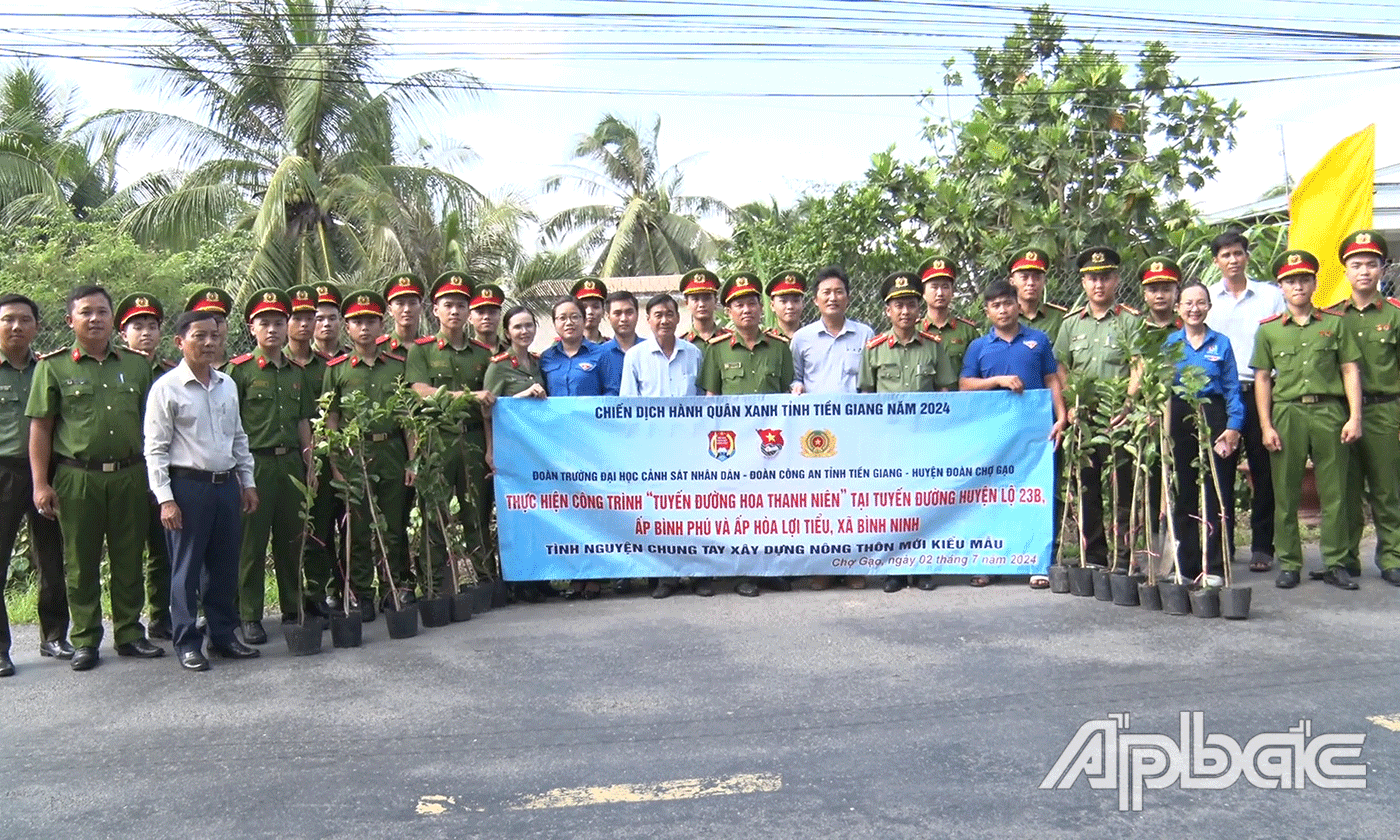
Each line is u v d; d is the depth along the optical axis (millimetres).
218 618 5566
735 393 6801
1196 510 6531
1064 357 6871
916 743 4074
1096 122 9828
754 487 6703
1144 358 5973
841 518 6691
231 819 3646
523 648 5578
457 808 3656
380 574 6414
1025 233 9172
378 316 6469
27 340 5773
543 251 27531
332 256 20547
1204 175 9961
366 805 3707
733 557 6715
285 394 6133
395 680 5105
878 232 9781
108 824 3648
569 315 7035
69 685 5242
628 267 30859
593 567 6734
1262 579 6656
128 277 11539
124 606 5711
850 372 6965
